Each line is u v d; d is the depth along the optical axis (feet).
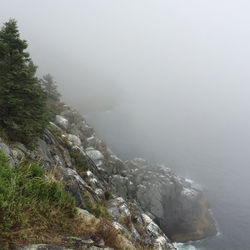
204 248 126.52
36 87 35.27
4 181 13.41
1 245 9.79
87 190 43.45
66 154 56.95
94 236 14.61
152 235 48.03
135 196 127.85
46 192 16.10
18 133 31.86
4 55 31.76
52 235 12.38
